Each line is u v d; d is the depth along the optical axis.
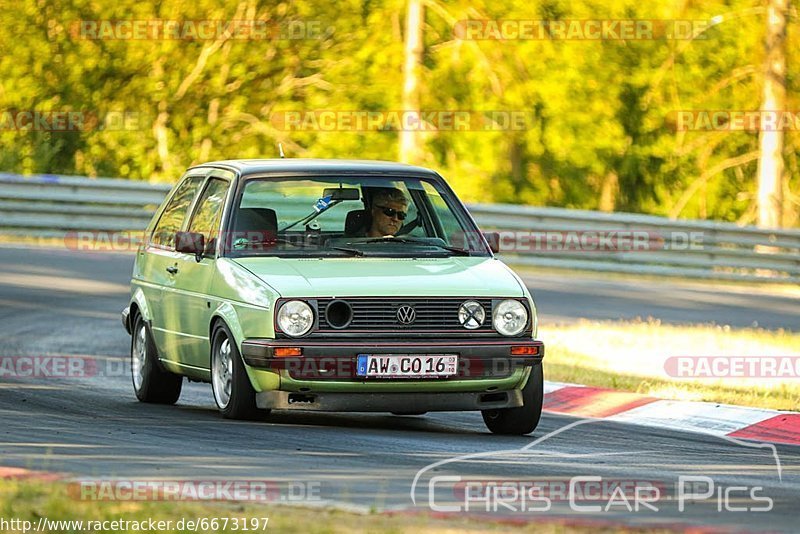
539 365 27.22
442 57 99.31
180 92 103.56
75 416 27.67
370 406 26.19
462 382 26.30
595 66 103.88
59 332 42.56
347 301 26.19
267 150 106.69
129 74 103.00
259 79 105.75
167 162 103.56
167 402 31.28
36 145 90.31
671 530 17.48
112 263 59.78
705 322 55.66
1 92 101.31
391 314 26.30
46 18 101.31
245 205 28.77
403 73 101.12
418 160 92.31
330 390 26.03
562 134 106.19
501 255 71.75
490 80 97.88
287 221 29.03
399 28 100.94
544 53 100.75
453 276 27.27
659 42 106.56
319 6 103.56
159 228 32.47
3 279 53.09
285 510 17.73
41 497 17.94
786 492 21.58
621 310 57.41
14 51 101.12
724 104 108.50
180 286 29.61
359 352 25.84
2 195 65.75
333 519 17.20
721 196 116.88
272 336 25.98
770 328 55.25
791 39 90.56
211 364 28.03
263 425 26.72
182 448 23.42
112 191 67.38
